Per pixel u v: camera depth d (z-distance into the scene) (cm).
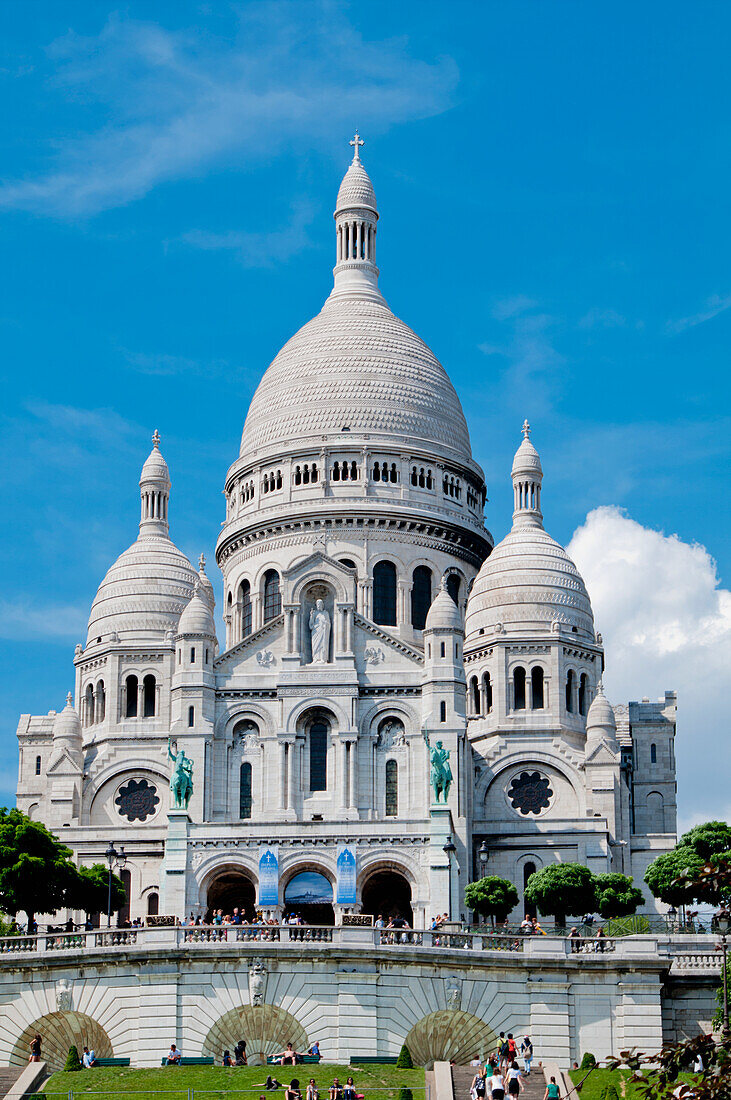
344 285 17388
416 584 15600
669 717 15862
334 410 16000
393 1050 8631
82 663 15688
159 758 14850
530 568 15188
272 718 13488
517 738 14562
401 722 13475
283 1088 7650
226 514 16712
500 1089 7175
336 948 8712
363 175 17812
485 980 8806
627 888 11981
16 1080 7944
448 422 16412
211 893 12750
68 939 8981
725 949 8219
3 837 11381
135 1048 8575
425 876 12294
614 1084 7669
